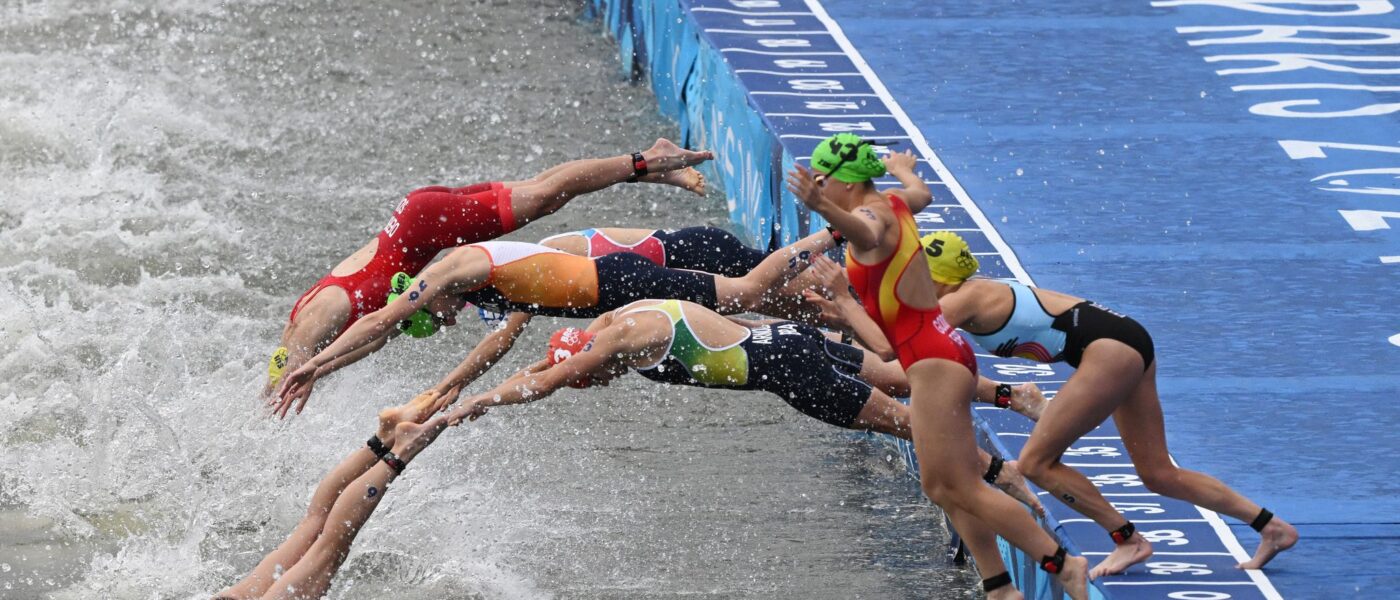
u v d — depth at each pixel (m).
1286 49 54.38
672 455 35.84
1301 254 39.28
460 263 28.56
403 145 53.84
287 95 58.22
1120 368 25.00
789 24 56.16
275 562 29.67
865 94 49.69
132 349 39.56
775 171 44.91
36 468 35.00
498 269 28.67
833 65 52.22
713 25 55.16
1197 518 27.56
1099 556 26.38
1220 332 35.22
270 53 62.38
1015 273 38.03
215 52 62.16
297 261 45.25
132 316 41.59
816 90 49.56
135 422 36.47
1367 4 59.12
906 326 24.91
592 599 29.95
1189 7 59.28
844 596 29.97
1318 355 34.16
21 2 67.56
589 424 37.31
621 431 37.00
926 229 40.47
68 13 66.50
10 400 37.44
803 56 52.91
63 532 32.78
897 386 30.20
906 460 35.09
